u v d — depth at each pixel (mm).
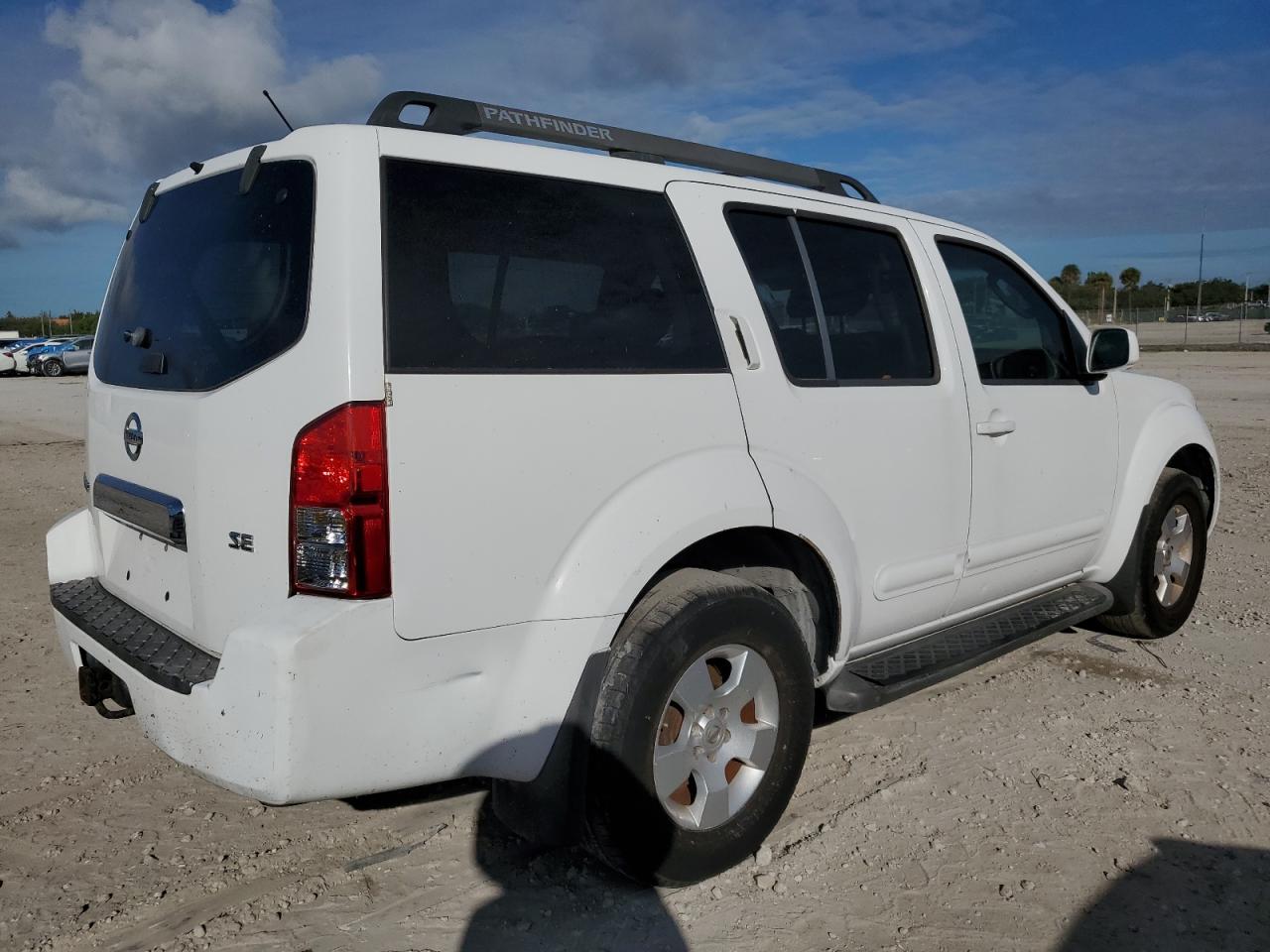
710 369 2973
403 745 2383
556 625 2572
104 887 2887
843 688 3371
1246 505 8625
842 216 3582
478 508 2449
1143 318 58531
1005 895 2861
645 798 2672
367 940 2648
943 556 3730
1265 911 2805
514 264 2627
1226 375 22641
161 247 3025
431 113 2836
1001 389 3988
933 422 3633
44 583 6227
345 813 3326
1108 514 4621
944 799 3422
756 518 2943
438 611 2395
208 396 2525
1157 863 3037
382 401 2314
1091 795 3447
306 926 2707
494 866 3008
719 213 3162
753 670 2961
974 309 4062
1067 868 3006
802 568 3273
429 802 3400
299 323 2367
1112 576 4762
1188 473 5340
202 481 2533
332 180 2410
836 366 3385
